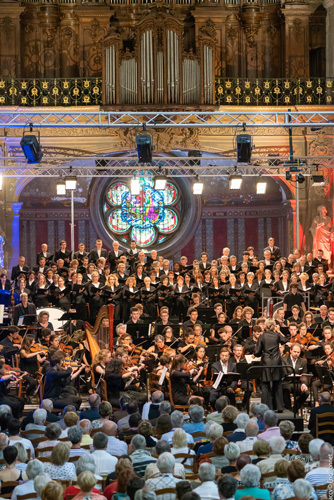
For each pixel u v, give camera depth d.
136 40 26.19
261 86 28.38
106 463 9.94
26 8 28.33
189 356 16.78
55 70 28.59
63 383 15.28
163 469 8.66
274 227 32.59
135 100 26.28
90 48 28.52
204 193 32.59
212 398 15.82
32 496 8.44
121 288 21.69
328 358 16.25
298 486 7.83
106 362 15.69
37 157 17.89
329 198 27.48
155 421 12.98
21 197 31.77
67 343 17.94
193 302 20.91
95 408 12.64
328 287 22.23
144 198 32.72
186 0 28.64
